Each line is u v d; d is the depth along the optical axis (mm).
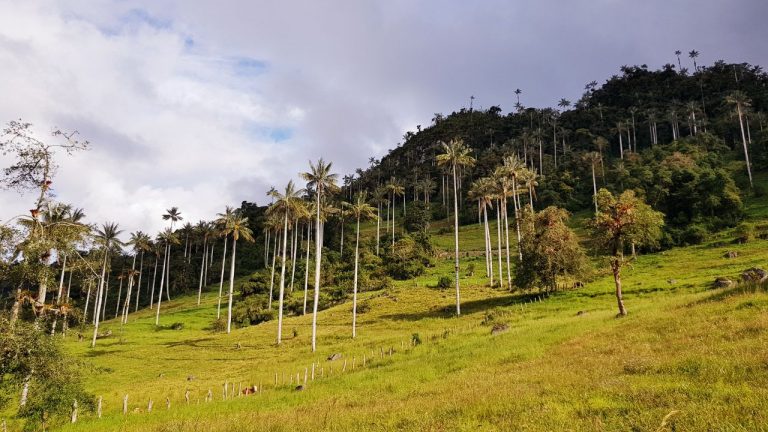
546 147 182500
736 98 122750
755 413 9055
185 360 52281
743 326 18906
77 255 22984
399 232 128625
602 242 35375
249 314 83000
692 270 56594
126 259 140375
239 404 23109
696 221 85500
